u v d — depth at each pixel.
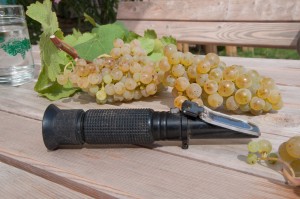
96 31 0.45
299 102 0.37
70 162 0.26
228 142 0.28
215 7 0.74
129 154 0.27
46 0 0.41
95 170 0.25
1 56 0.46
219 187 0.22
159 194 0.21
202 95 0.35
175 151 0.27
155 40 0.45
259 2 0.69
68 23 1.50
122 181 0.23
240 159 0.25
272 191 0.21
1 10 0.44
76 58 0.39
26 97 0.42
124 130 0.27
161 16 0.82
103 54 0.41
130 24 0.86
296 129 0.30
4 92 0.45
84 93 0.43
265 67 0.51
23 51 0.47
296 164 0.23
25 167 0.26
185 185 0.22
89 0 1.45
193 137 0.27
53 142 0.27
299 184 0.21
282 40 0.65
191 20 0.78
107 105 0.39
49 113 0.28
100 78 0.37
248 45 0.70
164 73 0.36
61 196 0.22
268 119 0.33
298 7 0.65
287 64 0.52
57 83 0.41
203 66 0.33
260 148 0.24
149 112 0.27
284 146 0.23
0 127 0.33
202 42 0.75
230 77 0.33
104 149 0.28
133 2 0.87
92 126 0.27
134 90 0.38
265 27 0.68
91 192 0.23
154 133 0.27
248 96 0.32
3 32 0.46
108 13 1.46
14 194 0.23
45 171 0.25
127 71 0.37
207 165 0.25
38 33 1.25
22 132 0.32
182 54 0.34
